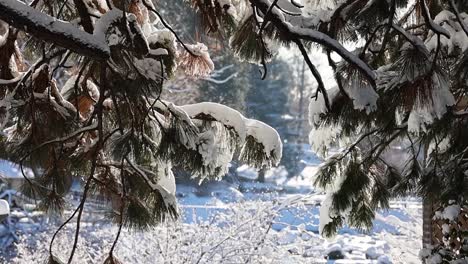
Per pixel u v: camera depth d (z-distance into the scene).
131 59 2.74
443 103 3.19
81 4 2.90
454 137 4.21
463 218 4.94
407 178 4.52
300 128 43.25
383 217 10.33
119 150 2.95
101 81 2.75
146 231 3.26
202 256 7.48
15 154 3.08
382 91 3.40
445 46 3.53
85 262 7.59
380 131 4.14
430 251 4.93
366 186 4.52
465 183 4.22
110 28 2.59
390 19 3.30
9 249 11.16
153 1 3.90
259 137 3.35
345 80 3.32
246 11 3.33
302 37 2.95
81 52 2.32
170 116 3.19
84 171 3.32
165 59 3.32
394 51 4.07
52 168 3.18
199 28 3.41
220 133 3.30
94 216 8.96
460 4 4.10
